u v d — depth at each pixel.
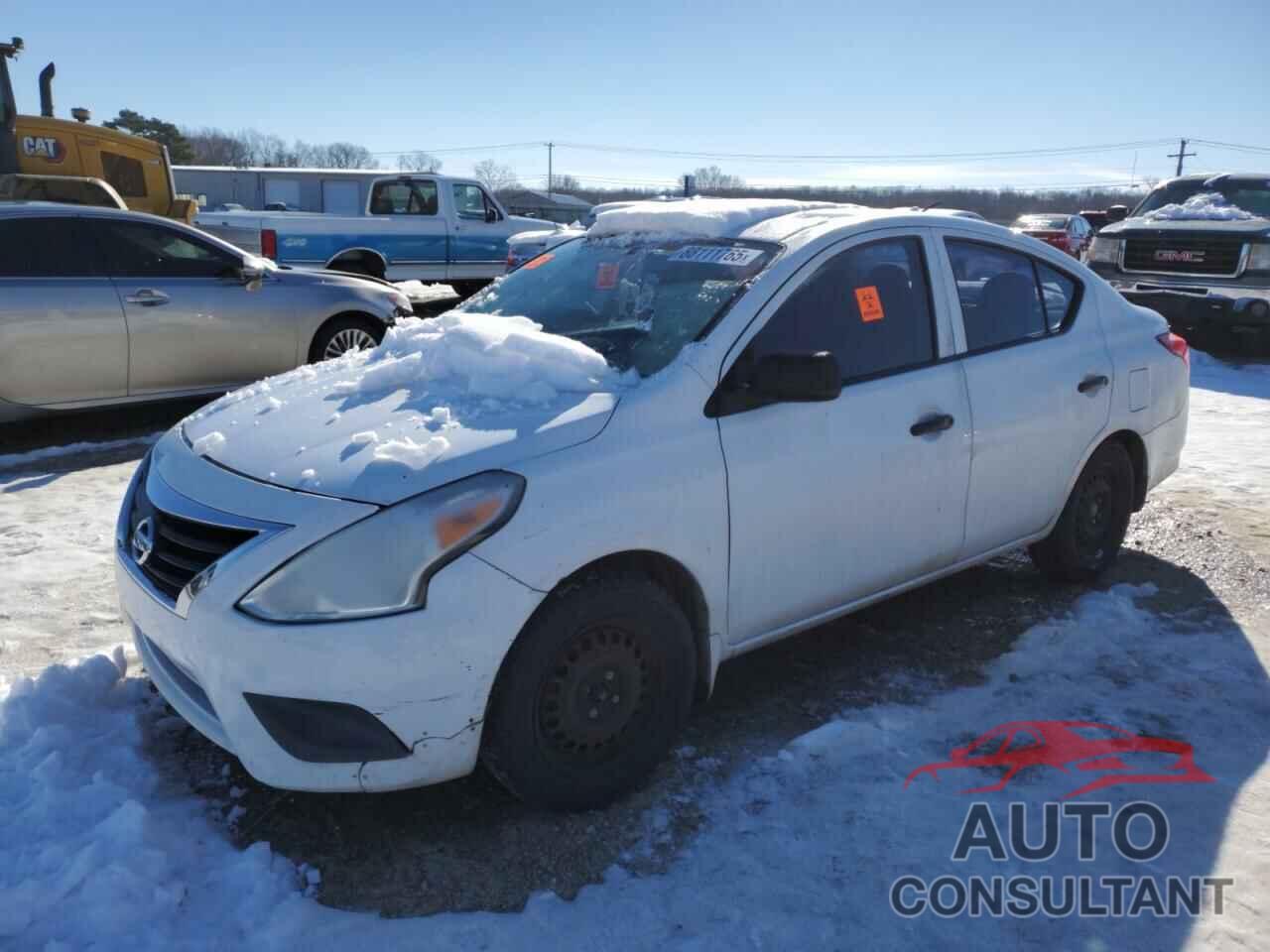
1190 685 3.75
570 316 3.66
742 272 3.43
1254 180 12.13
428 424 2.89
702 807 2.96
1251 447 7.19
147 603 2.83
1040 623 4.25
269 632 2.52
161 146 13.55
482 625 2.58
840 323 3.50
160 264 7.46
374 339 8.73
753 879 2.66
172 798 2.93
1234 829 2.91
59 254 6.98
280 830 2.84
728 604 3.16
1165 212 11.94
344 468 2.71
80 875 2.53
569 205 57.81
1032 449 4.07
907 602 4.50
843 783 3.08
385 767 2.59
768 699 3.61
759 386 3.10
